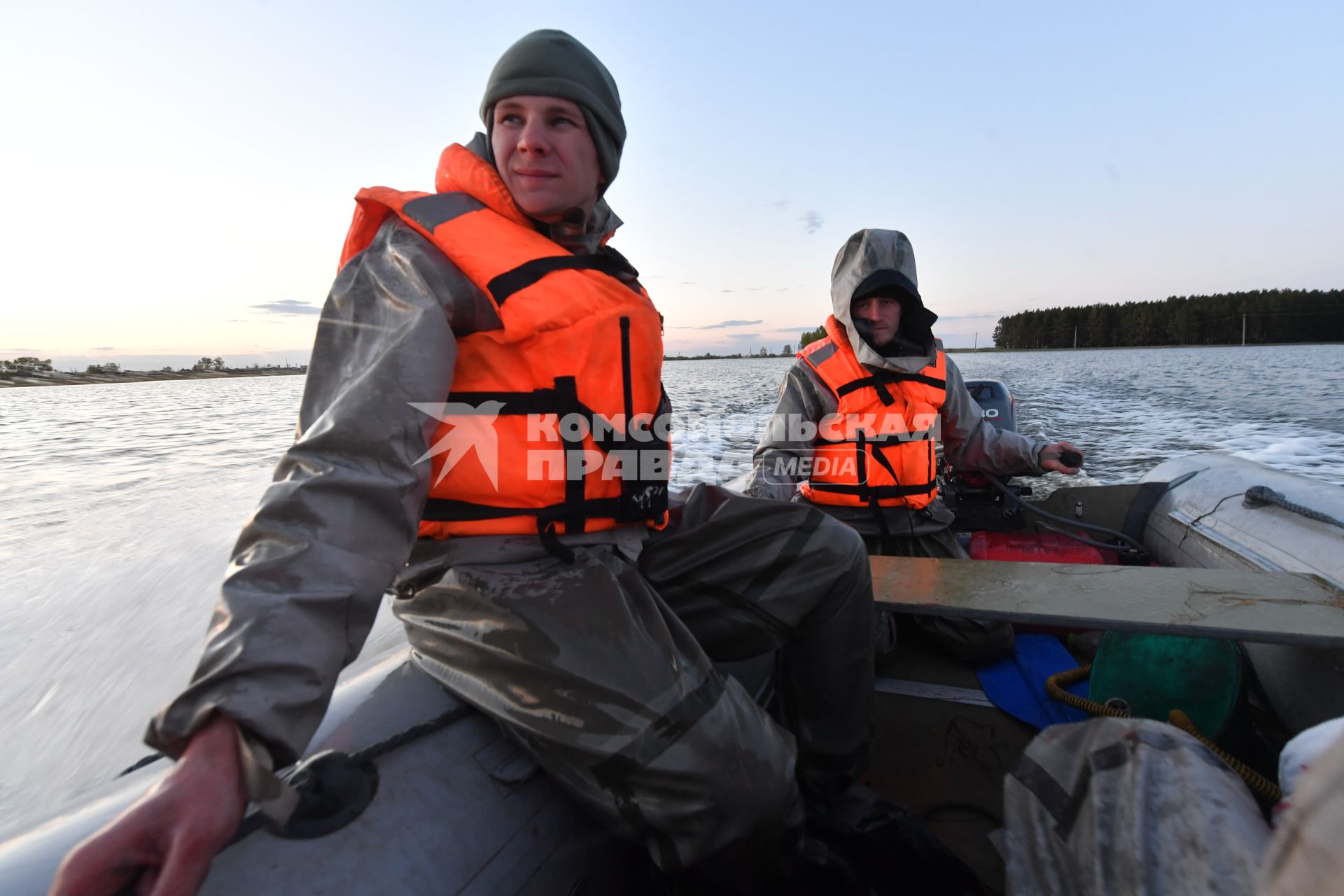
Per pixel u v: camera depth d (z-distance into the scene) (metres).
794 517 1.29
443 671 1.05
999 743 1.77
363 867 0.81
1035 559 2.44
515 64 1.02
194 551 3.97
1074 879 0.74
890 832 1.20
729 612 1.24
